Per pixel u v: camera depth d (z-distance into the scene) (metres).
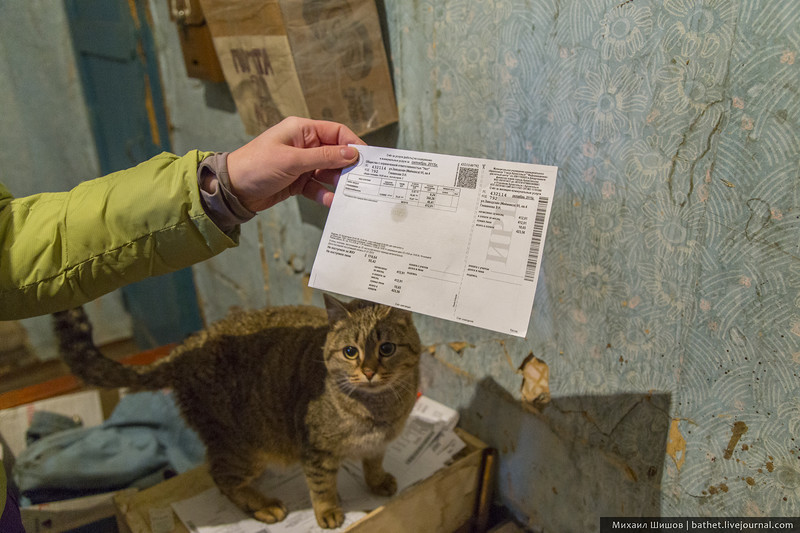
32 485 1.73
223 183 0.92
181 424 1.95
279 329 1.45
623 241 1.08
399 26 1.38
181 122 2.41
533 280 0.81
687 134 0.94
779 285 0.88
